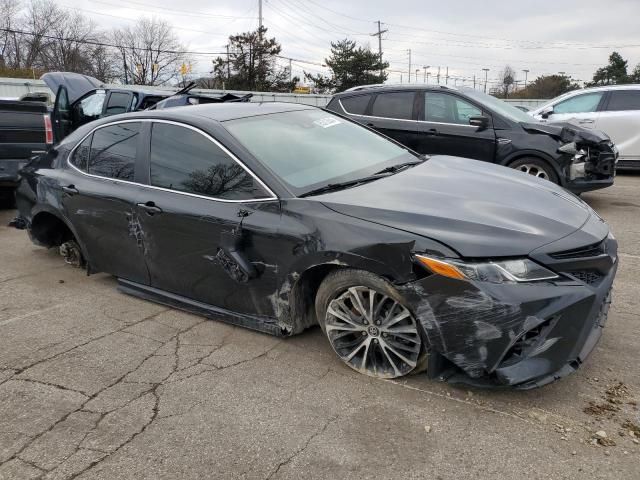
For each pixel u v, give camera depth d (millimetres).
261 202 3398
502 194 3344
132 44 60844
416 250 2801
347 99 8531
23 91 24312
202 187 3715
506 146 7207
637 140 10156
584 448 2537
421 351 2986
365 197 3258
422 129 7773
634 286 4480
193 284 3877
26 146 7434
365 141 4359
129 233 4164
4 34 53125
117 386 3242
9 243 6453
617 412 2783
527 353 2703
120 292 4715
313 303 3488
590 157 7043
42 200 4914
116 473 2523
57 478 2502
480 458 2508
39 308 4453
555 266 2730
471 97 7543
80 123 10562
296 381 3219
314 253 3105
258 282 3447
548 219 3008
